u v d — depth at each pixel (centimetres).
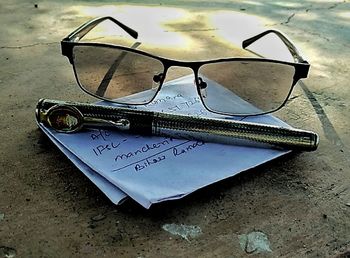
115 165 17
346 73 27
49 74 25
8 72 25
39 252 14
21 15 35
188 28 34
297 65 22
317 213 16
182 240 15
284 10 38
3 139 19
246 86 22
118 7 38
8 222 15
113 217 15
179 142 18
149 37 32
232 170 17
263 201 16
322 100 23
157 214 15
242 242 15
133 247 14
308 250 14
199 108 21
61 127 18
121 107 19
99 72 23
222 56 29
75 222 15
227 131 18
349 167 18
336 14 37
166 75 24
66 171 17
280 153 18
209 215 16
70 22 34
